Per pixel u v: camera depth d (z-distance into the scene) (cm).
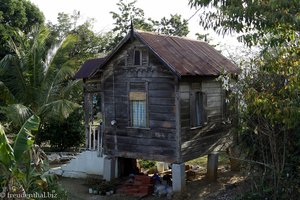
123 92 1502
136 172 1670
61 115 1948
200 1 830
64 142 2286
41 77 1975
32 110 1959
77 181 1636
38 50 1973
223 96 1598
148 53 1412
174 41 1575
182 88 1374
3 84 1873
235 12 789
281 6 730
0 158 917
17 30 2602
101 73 1569
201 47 1689
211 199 1273
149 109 1430
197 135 1456
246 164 1136
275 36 852
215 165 1541
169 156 1390
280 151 991
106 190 1451
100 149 1641
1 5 3109
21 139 975
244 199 1011
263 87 963
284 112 825
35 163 1088
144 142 1454
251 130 1027
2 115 2389
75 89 2106
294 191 955
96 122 2298
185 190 1381
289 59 858
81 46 3192
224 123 1597
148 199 1384
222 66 1543
